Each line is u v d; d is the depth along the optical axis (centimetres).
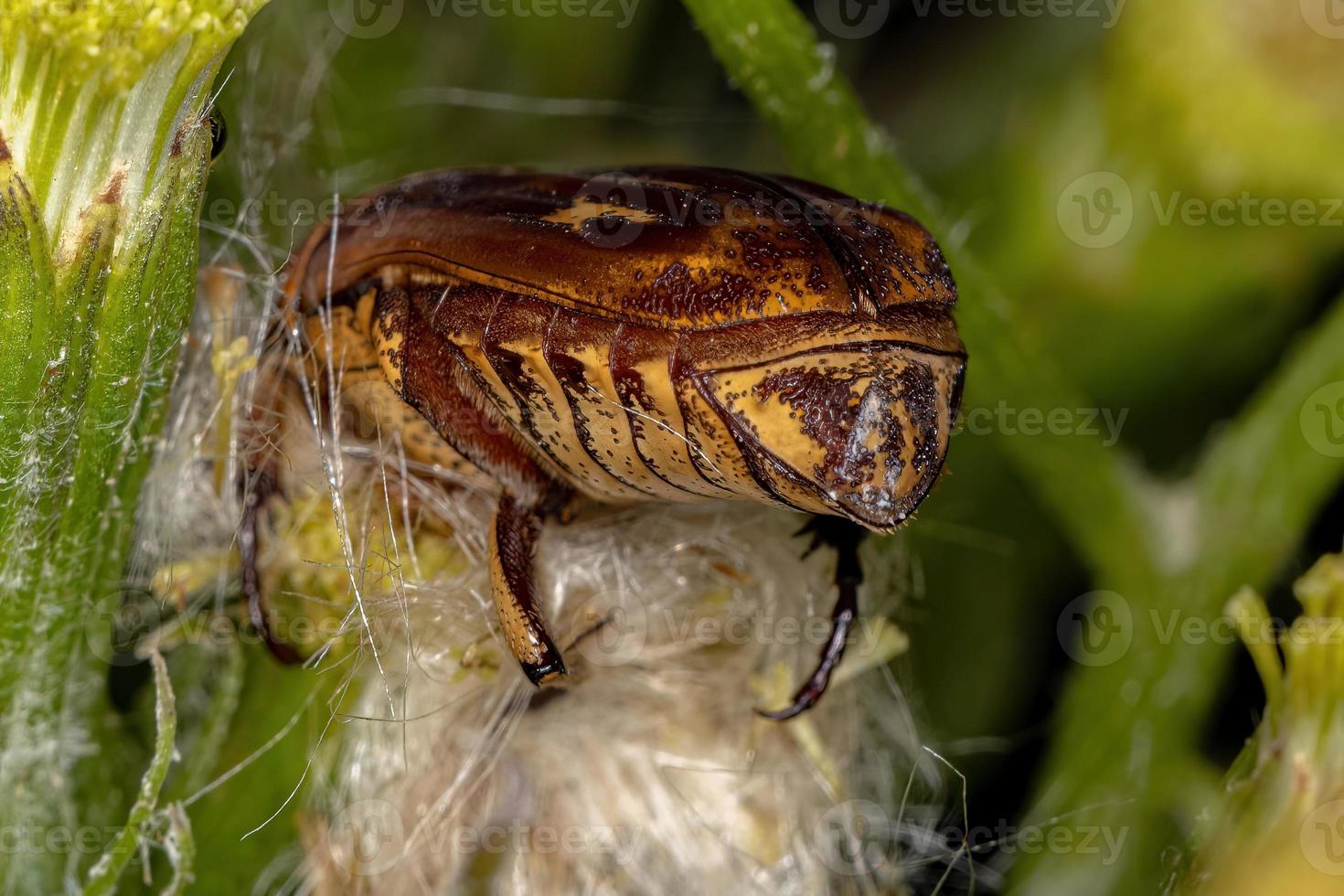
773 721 8
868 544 8
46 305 7
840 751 8
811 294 7
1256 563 8
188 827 7
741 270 7
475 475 7
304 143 8
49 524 7
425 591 7
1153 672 8
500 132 9
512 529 7
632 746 7
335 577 7
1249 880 7
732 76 8
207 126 7
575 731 7
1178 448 9
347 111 9
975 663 8
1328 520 8
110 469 7
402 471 7
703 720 8
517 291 7
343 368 7
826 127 8
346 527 7
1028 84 9
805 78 8
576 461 7
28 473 7
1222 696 8
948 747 8
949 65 10
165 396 7
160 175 7
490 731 7
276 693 7
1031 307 9
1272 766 7
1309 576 7
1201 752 8
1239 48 8
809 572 7
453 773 7
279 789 7
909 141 9
